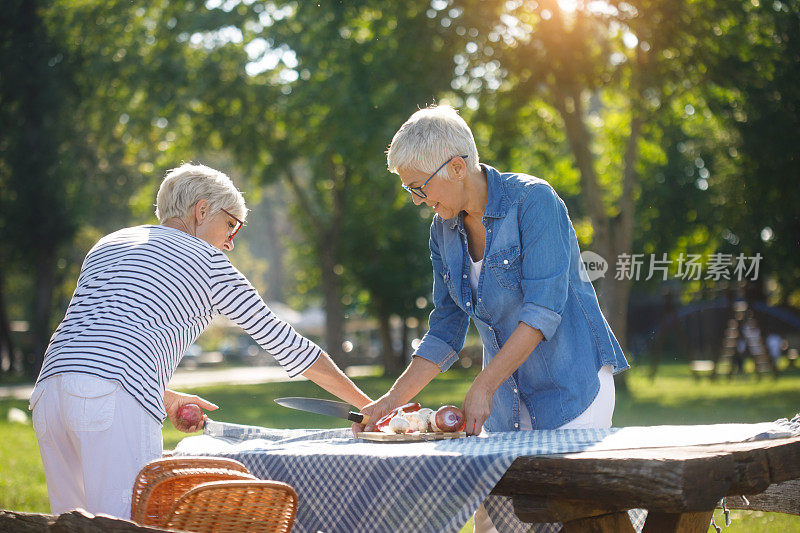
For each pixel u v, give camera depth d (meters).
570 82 20.47
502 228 3.69
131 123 27.03
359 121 21.39
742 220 23.83
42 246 36.75
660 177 28.77
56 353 3.36
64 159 36.00
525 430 3.73
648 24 19.20
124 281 3.42
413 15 20.44
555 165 27.03
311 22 23.75
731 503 4.02
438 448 3.14
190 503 2.73
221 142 27.66
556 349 3.75
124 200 41.06
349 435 3.92
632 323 46.19
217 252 3.62
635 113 20.52
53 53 31.64
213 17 24.92
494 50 20.06
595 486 2.62
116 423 3.24
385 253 37.72
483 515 3.98
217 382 36.25
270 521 2.86
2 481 8.99
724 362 38.25
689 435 3.09
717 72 19.73
